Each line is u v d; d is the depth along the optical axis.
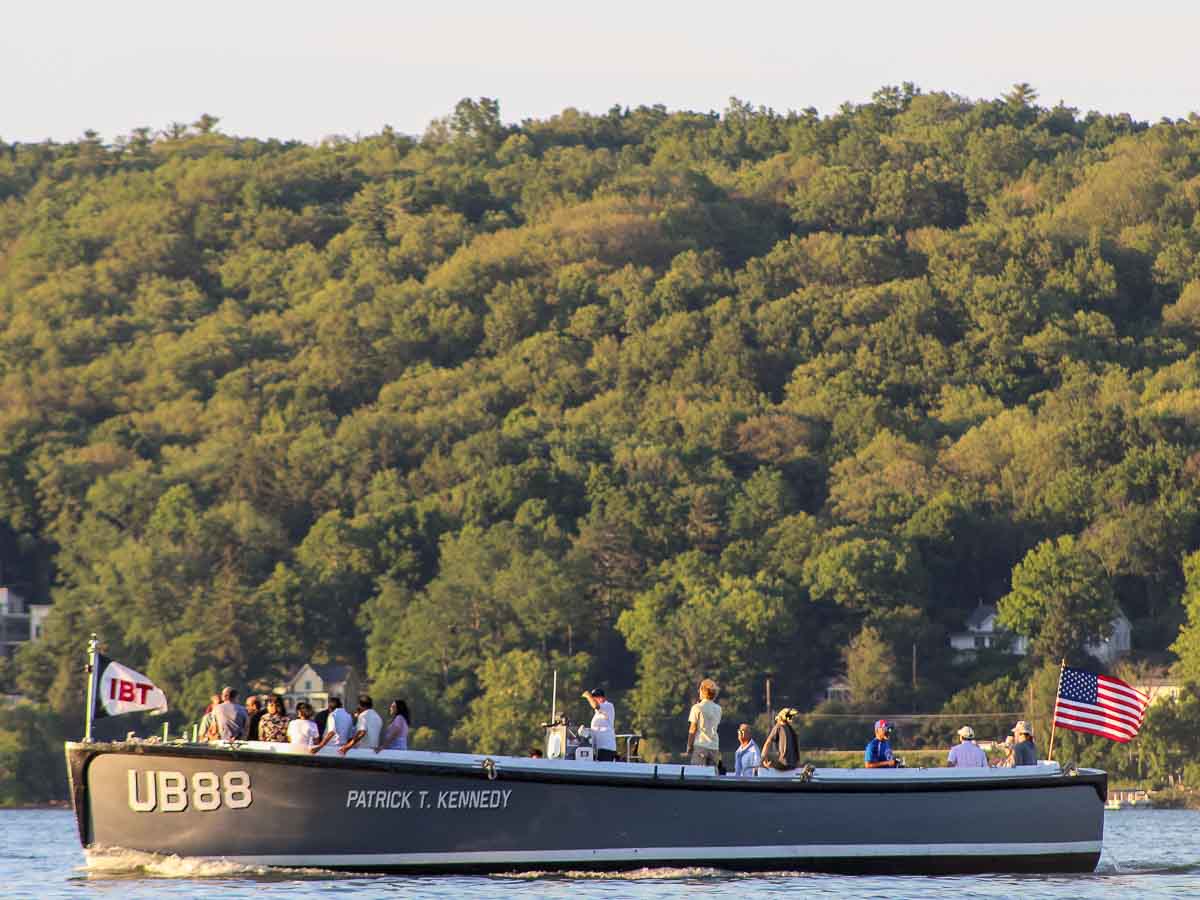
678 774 121.94
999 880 126.25
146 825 118.62
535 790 120.44
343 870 118.94
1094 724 134.12
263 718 122.19
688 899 112.88
